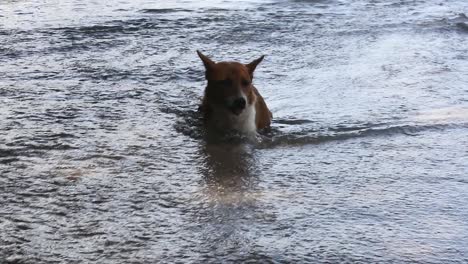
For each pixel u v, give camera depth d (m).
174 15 16.47
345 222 5.88
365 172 7.20
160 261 5.11
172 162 7.43
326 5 18.89
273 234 5.61
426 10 18.50
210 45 13.49
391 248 5.39
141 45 13.26
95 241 5.43
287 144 8.26
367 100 10.13
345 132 8.65
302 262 5.14
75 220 5.82
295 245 5.41
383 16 17.41
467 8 18.89
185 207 6.16
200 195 6.46
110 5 17.78
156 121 8.90
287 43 13.91
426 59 12.85
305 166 7.41
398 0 20.20
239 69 8.69
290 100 10.16
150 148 7.85
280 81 11.17
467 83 11.14
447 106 9.84
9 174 6.87
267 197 6.44
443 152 7.92
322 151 7.97
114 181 6.77
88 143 7.91
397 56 13.06
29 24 14.90
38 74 11.02
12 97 9.70
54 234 5.54
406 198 6.45
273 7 18.23
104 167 7.16
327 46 13.78
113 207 6.12
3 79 10.69
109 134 8.28
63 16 15.98
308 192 6.59
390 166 7.41
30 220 5.80
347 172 7.20
